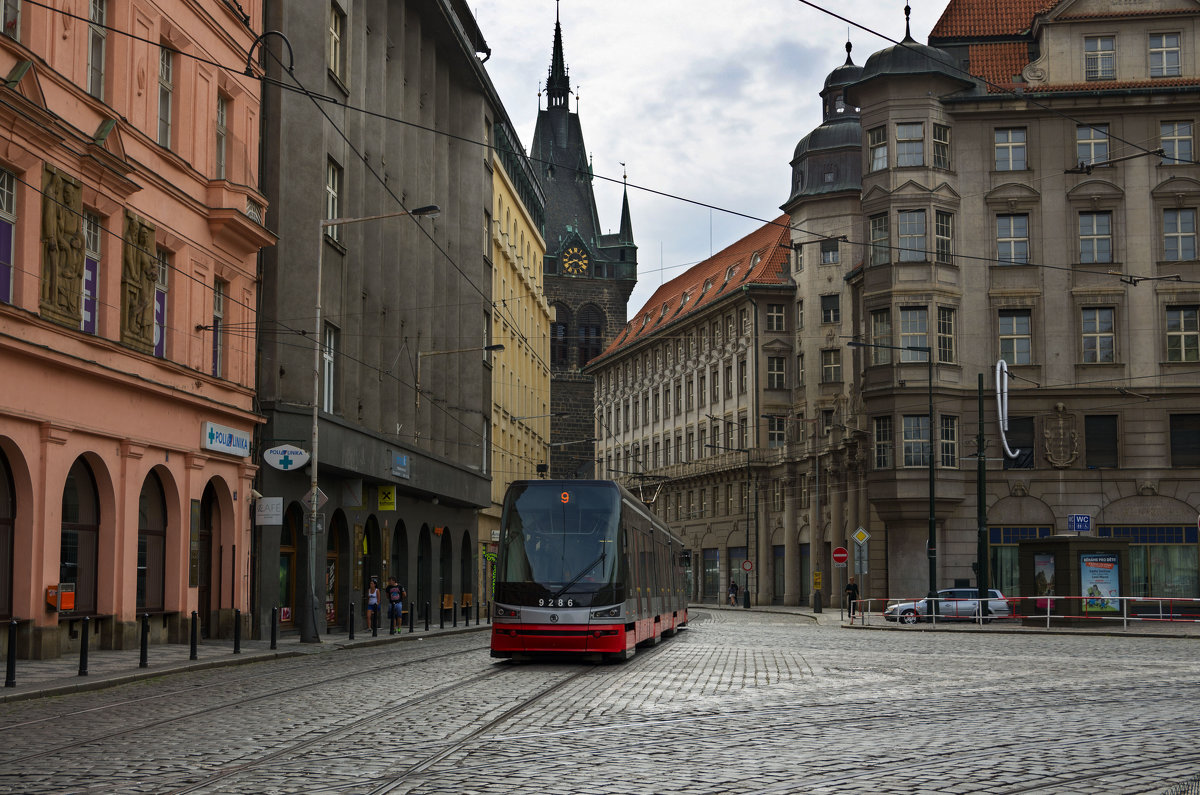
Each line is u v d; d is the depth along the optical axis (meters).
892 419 56.91
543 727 13.74
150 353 28.33
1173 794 9.58
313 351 36.50
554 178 136.50
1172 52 56.81
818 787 9.85
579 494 25.20
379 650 30.52
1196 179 56.09
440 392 53.34
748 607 76.88
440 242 54.12
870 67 58.59
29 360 23.36
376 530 44.47
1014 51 59.62
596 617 24.23
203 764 11.05
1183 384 55.62
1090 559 43.22
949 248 57.38
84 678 19.72
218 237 32.41
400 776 10.37
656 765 10.99
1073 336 56.53
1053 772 10.70
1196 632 39.31
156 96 29.11
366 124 43.56
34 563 23.67
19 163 23.03
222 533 33.25
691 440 95.88
